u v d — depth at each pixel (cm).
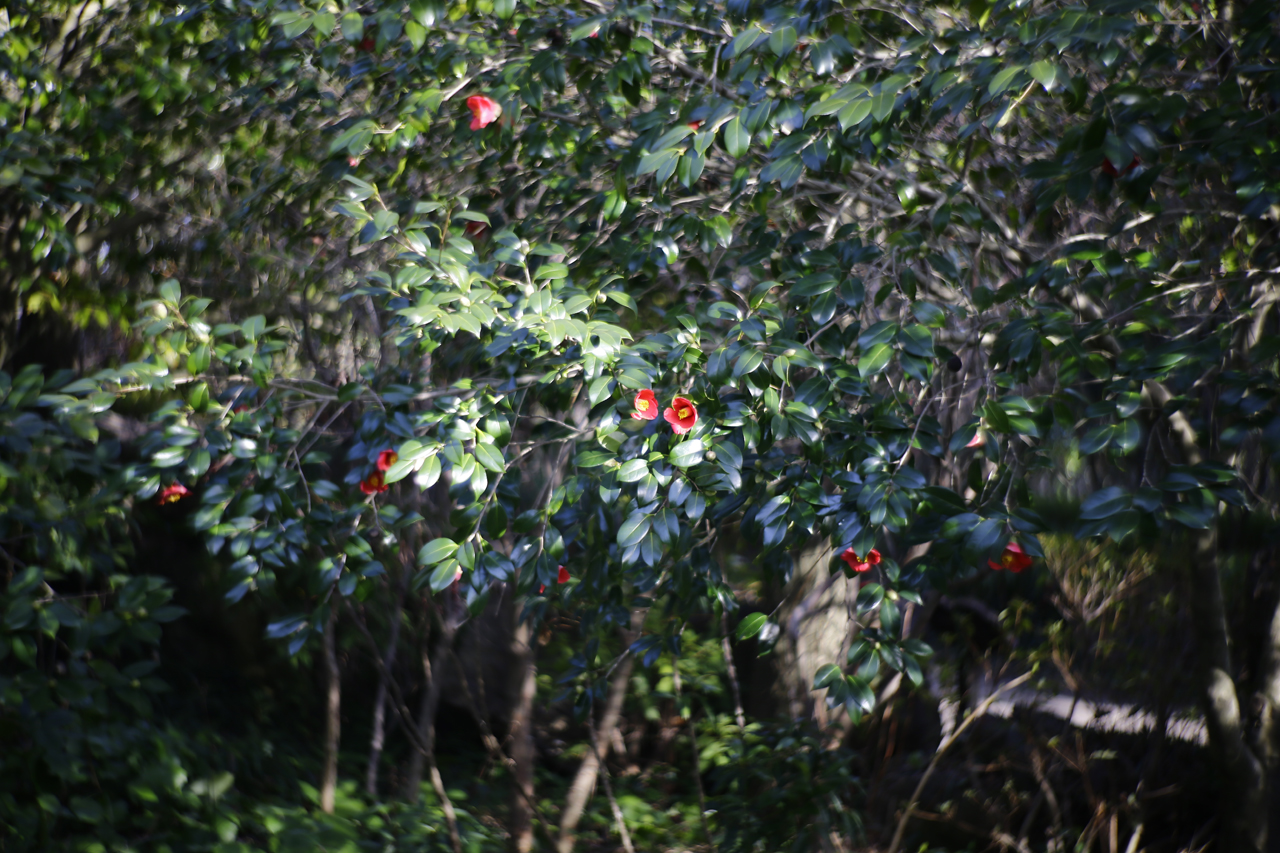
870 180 261
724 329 271
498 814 525
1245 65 219
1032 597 530
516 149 327
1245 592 427
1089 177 188
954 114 195
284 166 366
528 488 314
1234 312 215
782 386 213
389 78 316
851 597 474
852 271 248
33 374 257
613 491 220
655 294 323
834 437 218
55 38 451
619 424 223
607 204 257
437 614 450
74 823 357
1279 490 321
